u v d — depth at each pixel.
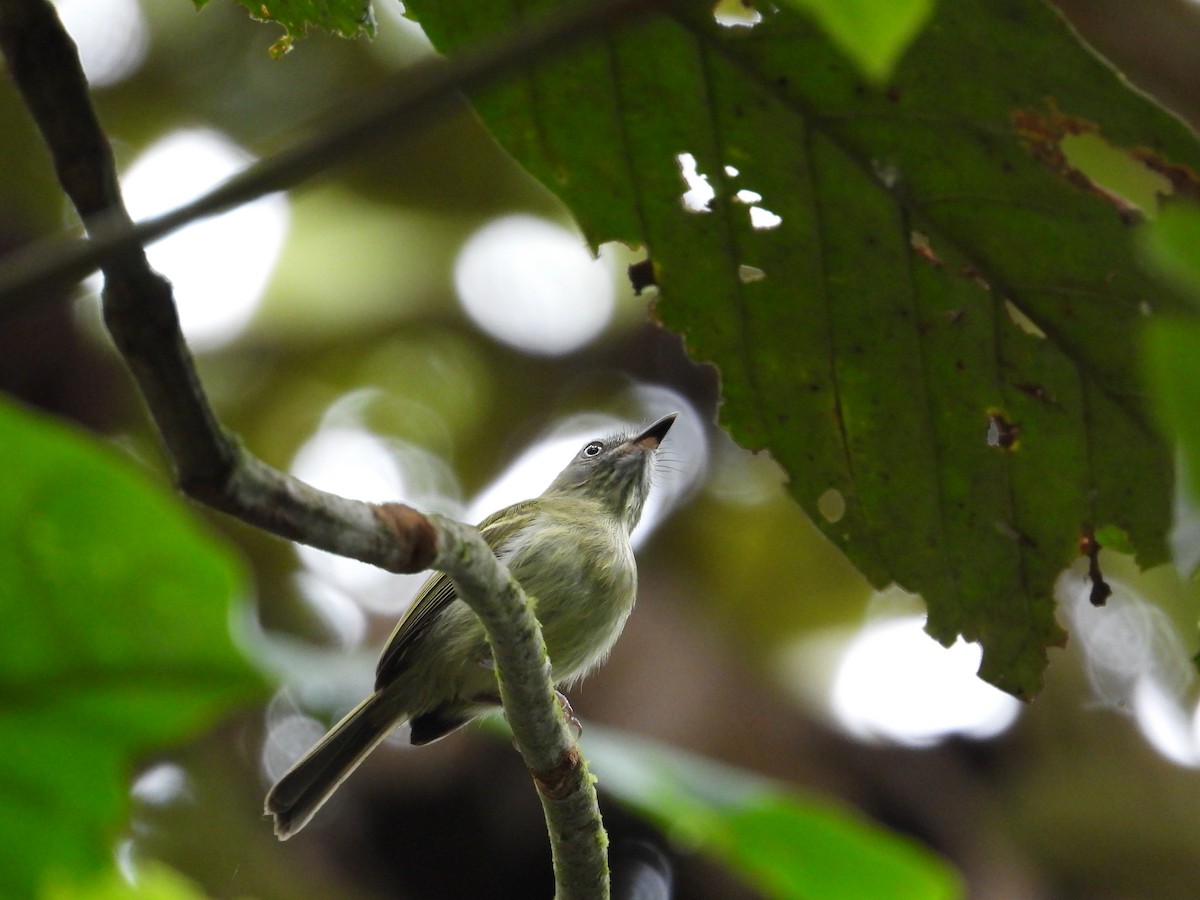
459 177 16.08
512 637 5.71
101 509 3.90
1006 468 6.39
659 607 14.62
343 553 4.14
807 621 16.02
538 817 13.75
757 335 6.27
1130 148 5.45
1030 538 6.53
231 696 4.43
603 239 6.14
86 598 4.11
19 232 14.33
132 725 4.54
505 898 13.77
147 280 3.17
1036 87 5.36
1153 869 14.56
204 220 2.88
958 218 5.82
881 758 14.13
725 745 13.41
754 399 6.41
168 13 15.47
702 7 5.31
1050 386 6.17
